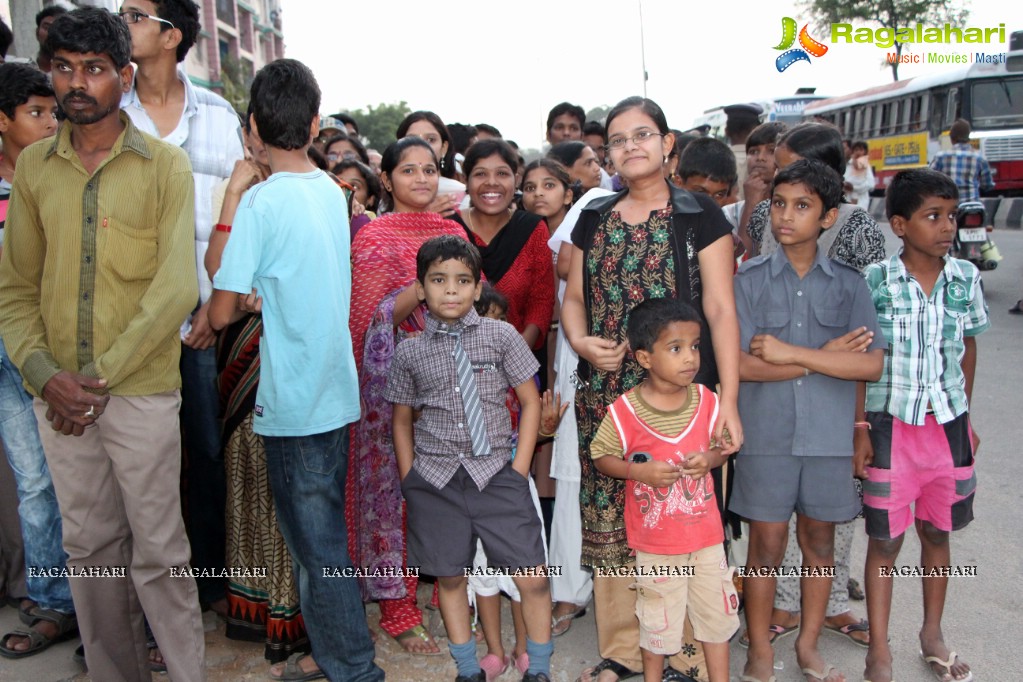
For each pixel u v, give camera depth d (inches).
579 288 113.7
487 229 142.6
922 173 106.8
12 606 137.0
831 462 105.6
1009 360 267.6
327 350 100.6
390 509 120.9
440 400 107.0
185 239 98.0
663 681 112.6
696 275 103.8
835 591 121.8
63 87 91.4
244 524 118.5
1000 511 159.5
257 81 100.7
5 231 100.5
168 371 100.0
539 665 108.8
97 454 100.0
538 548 108.0
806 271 107.3
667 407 101.0
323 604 105.0
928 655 112.0
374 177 176.1
